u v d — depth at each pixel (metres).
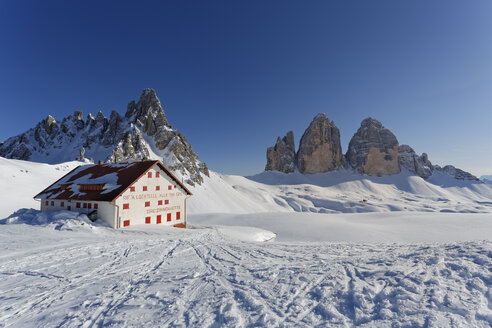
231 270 10.06
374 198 160.12
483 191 197.25
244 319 5.74
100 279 9.48
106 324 5.93
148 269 10.78
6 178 52.56
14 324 6.20
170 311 6.40
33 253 13.75
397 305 5.73
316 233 37.28
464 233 35.09
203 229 29.64
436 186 198.50
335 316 5.59
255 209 109.62
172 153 121.25
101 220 26.22
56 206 29.81
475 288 6.19
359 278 7.79
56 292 8.26
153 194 29.92
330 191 176.62
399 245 15.35
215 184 120.56
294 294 6.97
